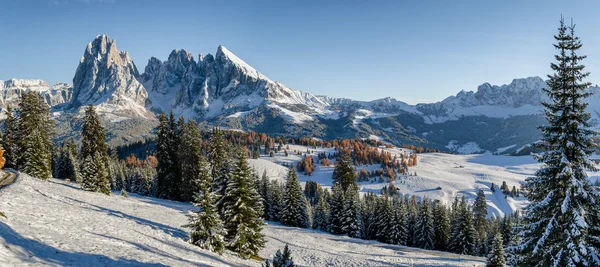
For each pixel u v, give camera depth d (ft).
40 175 156.56
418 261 128.98
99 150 204.44
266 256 107.24
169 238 84.38
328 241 160.66
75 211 85.30
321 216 233.35
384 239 208.03
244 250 93.76
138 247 66.28
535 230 59.93
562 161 54.08
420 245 208.95
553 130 57.16
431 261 130.41
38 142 159.84
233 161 102.47
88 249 55.72
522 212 62.85
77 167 252.62
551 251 56.39
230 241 93.86
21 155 168.35
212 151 190.60
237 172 97.71
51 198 97.09
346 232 204.44
